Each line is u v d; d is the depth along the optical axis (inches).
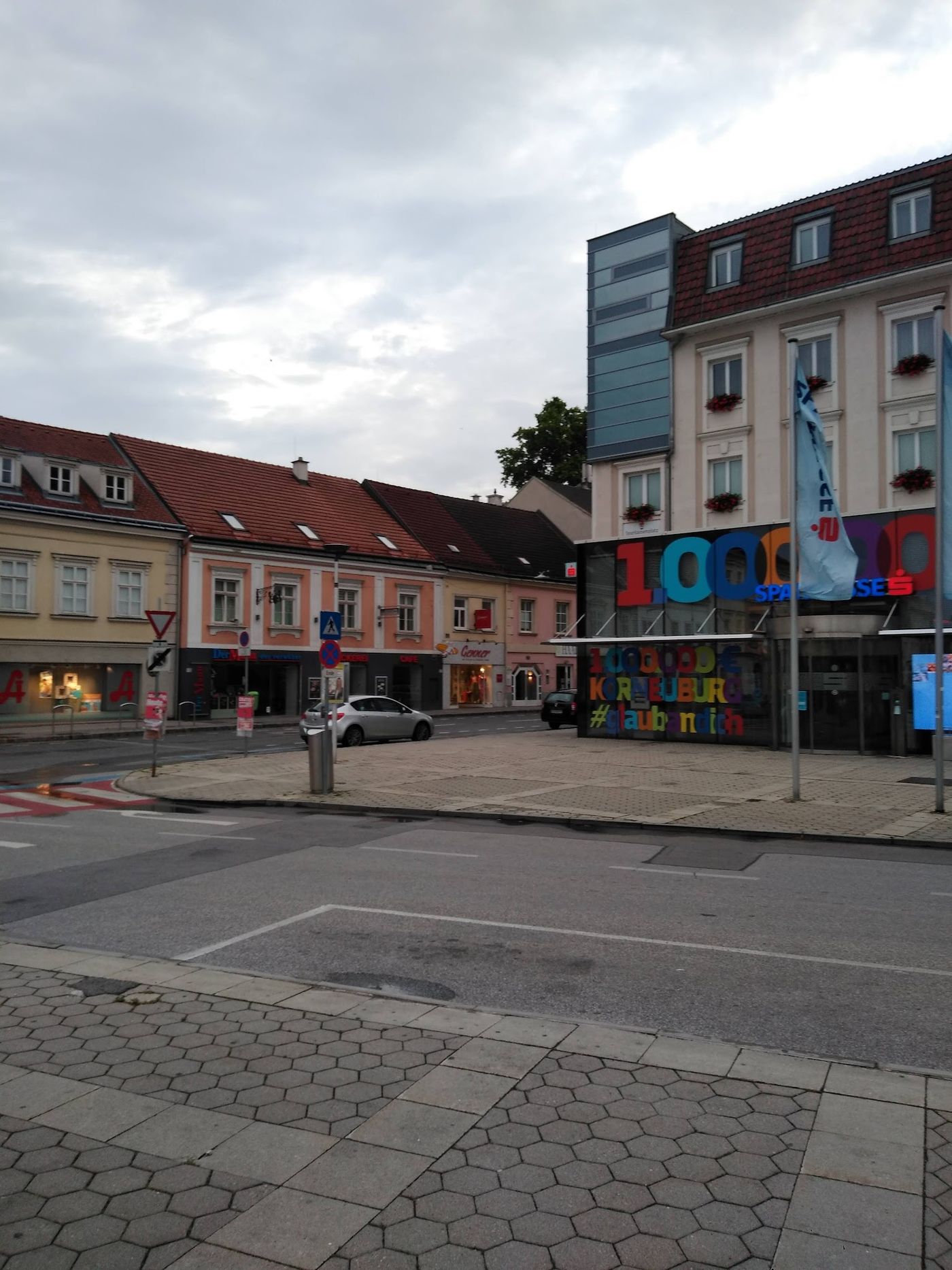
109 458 1392.7
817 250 1021.2
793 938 267.4
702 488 1075.3
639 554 1051.9
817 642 895.1
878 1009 208.1
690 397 1088.8
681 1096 161.2
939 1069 175.5
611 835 464.1
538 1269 114.9
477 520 1999.3
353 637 1595.7
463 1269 114.7
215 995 214.8
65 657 1232.8
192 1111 156.2
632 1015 205.3
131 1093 163.0
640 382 1123.3
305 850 419.2
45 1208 127.8
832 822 482.3
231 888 335.9
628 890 332.2
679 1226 123.3
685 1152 142.2
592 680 1079.6
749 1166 138.0
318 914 296.4
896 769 751.7
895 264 957.2
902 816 501.0
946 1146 143.8
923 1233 121.5
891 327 966.4
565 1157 140.7
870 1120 152.0
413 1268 115.0
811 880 353.4
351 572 1594.5
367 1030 192.7
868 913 298.4
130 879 354.0
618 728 1059.3
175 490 1440.7
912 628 870.4
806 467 565.9
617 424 1139.3
